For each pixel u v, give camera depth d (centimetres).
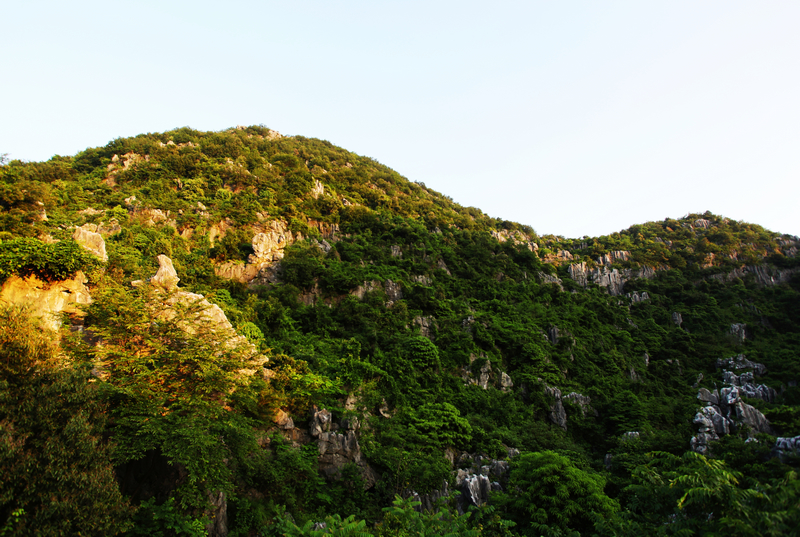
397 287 7400
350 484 3822
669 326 8575
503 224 14100
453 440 4691
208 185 9081
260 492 3369
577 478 3081
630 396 6003
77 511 1816
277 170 10481
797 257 10138
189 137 11625
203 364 2936
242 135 13300
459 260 9325
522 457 3578
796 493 1594
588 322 8150
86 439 2002
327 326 6353
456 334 6525
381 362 5647
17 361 2083
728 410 5131
